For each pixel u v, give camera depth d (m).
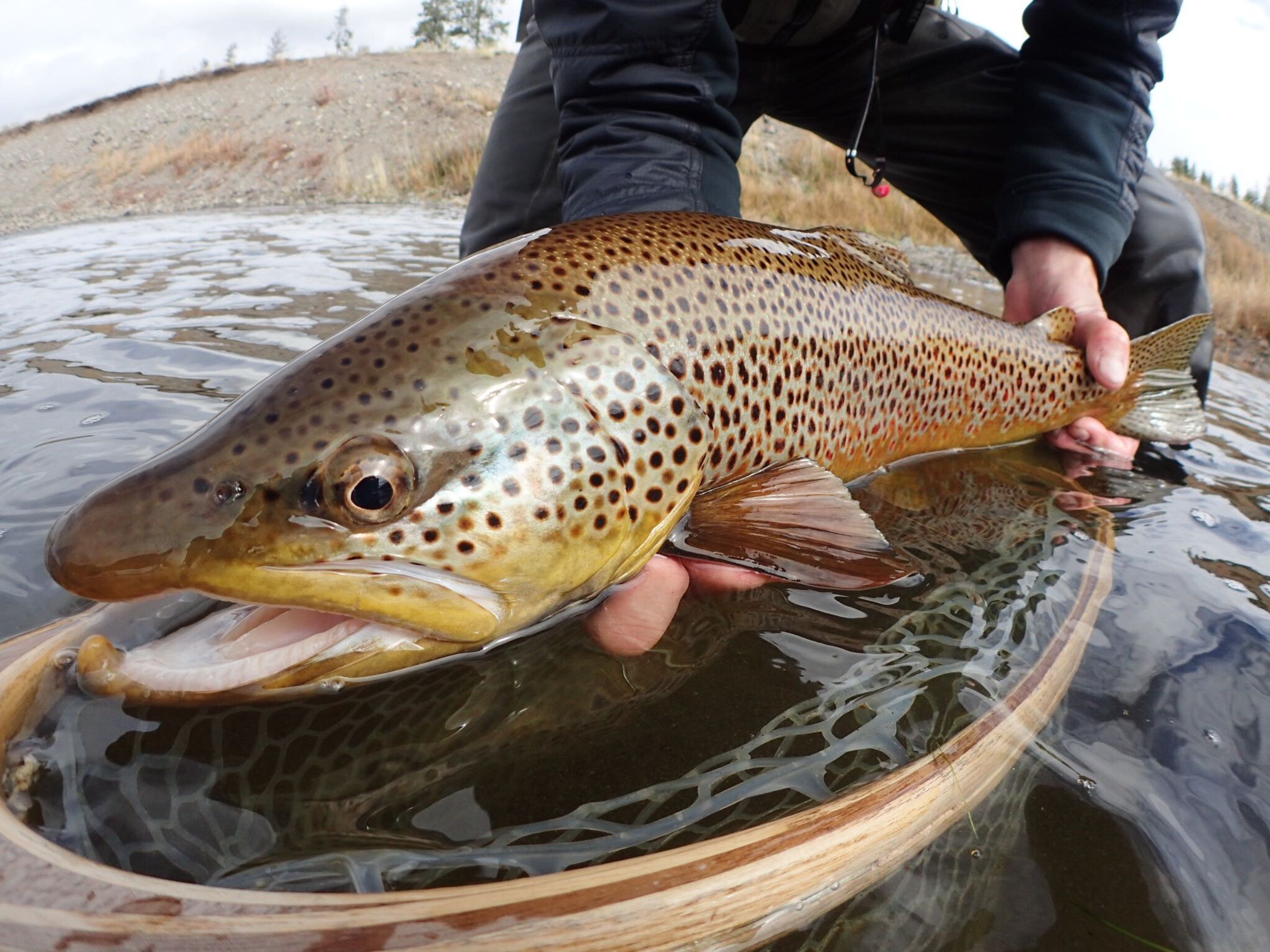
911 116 0.59
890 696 0.22
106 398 0.41
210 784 0.19
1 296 0.72
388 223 1.48
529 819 0.18
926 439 0.39
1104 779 0.20
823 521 0.28
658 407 0.26
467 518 0.23
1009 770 0.20
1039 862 0.18
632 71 0.35
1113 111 0.48
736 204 0.37
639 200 0.33
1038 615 0.26
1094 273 0.48
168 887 0.15
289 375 0.23
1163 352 0.47
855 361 0.34
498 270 0.26
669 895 0.15
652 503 0.26
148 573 0.21
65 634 0.22
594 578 0.25
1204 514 0.35
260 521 0.21
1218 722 0.22
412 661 0.23
